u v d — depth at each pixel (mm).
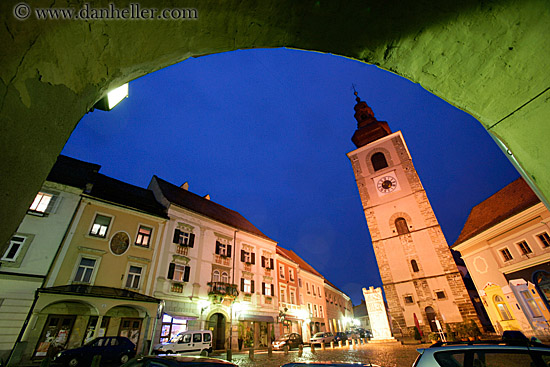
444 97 2553
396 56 2441
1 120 1021
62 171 17672
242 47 2350
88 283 16047
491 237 19203
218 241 24750
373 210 29109
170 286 19547
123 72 1834
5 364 12117
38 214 15367
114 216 18453
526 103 2168
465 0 1959
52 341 13672
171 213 21781
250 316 24188
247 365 11766
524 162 2297
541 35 1948
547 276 15273
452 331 20609
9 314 12953
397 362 10820
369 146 32406
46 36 1189
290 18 2186
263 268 28203
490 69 2195
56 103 1371
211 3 1806
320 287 41719
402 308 24000
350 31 2326
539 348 3316
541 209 15602
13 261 13898
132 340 16156
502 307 18406
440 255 24078
